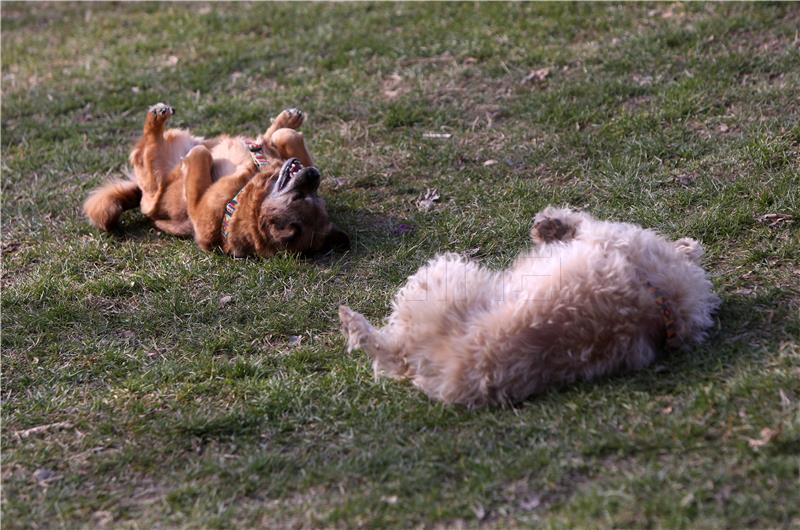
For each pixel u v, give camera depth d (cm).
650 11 971
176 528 413
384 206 716
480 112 834
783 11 898
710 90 779
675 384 448
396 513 399
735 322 496
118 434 492
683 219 622
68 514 433
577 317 451
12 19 1316
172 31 1160
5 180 833
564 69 884
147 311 616
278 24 1123
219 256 676
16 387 550
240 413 491
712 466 389
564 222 524
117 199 727
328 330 577
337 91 918
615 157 718
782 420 406
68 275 671
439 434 450
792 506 360
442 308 477
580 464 408
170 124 895
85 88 1015
